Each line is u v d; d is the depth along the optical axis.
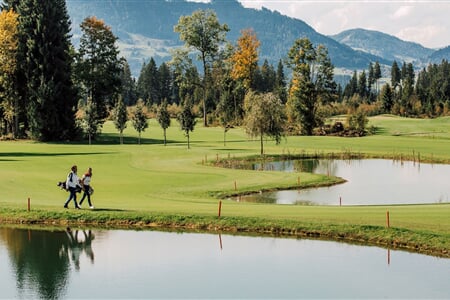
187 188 45.34
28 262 26.38
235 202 38.56
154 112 152.38
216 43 132.25
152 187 45.28
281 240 29.28
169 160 66.19
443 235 27.38
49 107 88.38
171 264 25.88
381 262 25.69
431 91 195.00
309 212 33.12
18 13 92.56
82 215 33.44
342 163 70.50
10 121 96.94
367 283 23.28
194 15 127.38
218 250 27.84
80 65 102.75
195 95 170.00
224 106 132.25
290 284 23.28
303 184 50.62
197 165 62.12
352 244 28.31
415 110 174.25
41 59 89.56
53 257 27.05
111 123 128.75
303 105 115.12
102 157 67.00
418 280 23.55
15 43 89.88
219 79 137.38
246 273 24.67
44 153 70.75
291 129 114.94
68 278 24.23
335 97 130.88
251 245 28.53
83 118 88.31
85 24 102.88
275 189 48.34
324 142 95.44
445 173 61.44
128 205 36.28
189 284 23.41
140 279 24.08
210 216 32.38
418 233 27.89
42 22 89.44
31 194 40.34
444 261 25.69
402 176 58.91
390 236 28.22
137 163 62.47
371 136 110.88
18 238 30.25
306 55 123.81
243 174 54.97
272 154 75.88
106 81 103.62
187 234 30.69
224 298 21.95
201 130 117.00
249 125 74.44
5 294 22.47
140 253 27.56
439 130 123.88
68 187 34.31
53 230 31.70
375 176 58.84
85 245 28.89
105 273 24.80
